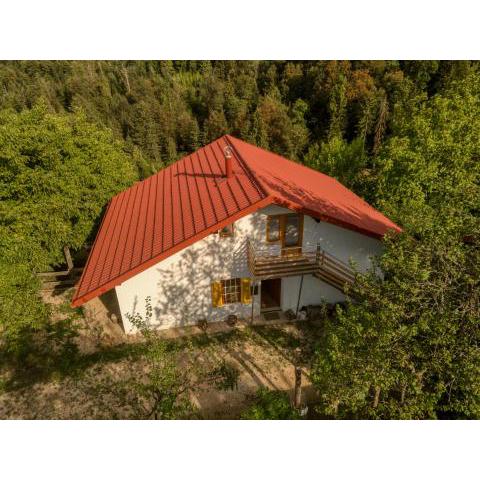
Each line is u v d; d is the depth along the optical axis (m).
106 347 14.74
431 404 7.36
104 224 18.03
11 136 15.91
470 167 18.64
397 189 19.77
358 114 59.00
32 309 15.30
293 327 15.70
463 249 8.41
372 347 7.86
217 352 14.30
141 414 11.65
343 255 15.87
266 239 14.69
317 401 12.00
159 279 14.40
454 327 7.32
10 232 16.36
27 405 12.19
